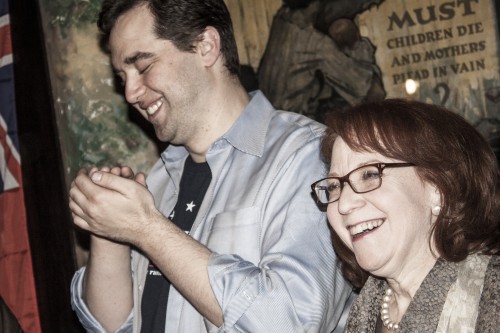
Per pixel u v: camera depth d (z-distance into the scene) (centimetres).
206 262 193
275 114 226
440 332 161
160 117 222
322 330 195
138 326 222
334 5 415
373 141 167
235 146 220
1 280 404
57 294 408
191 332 207
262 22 420
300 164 207
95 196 197
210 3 224
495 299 156
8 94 414
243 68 420
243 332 189
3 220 407
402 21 411
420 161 165
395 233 165
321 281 194
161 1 219
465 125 171
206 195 220
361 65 413
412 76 410
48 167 414
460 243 163
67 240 410
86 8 415
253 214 207
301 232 198
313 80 416
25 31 419
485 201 165
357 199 168
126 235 199
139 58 219
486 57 404
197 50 221
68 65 415
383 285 184
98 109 413
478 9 405
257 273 192
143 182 209
